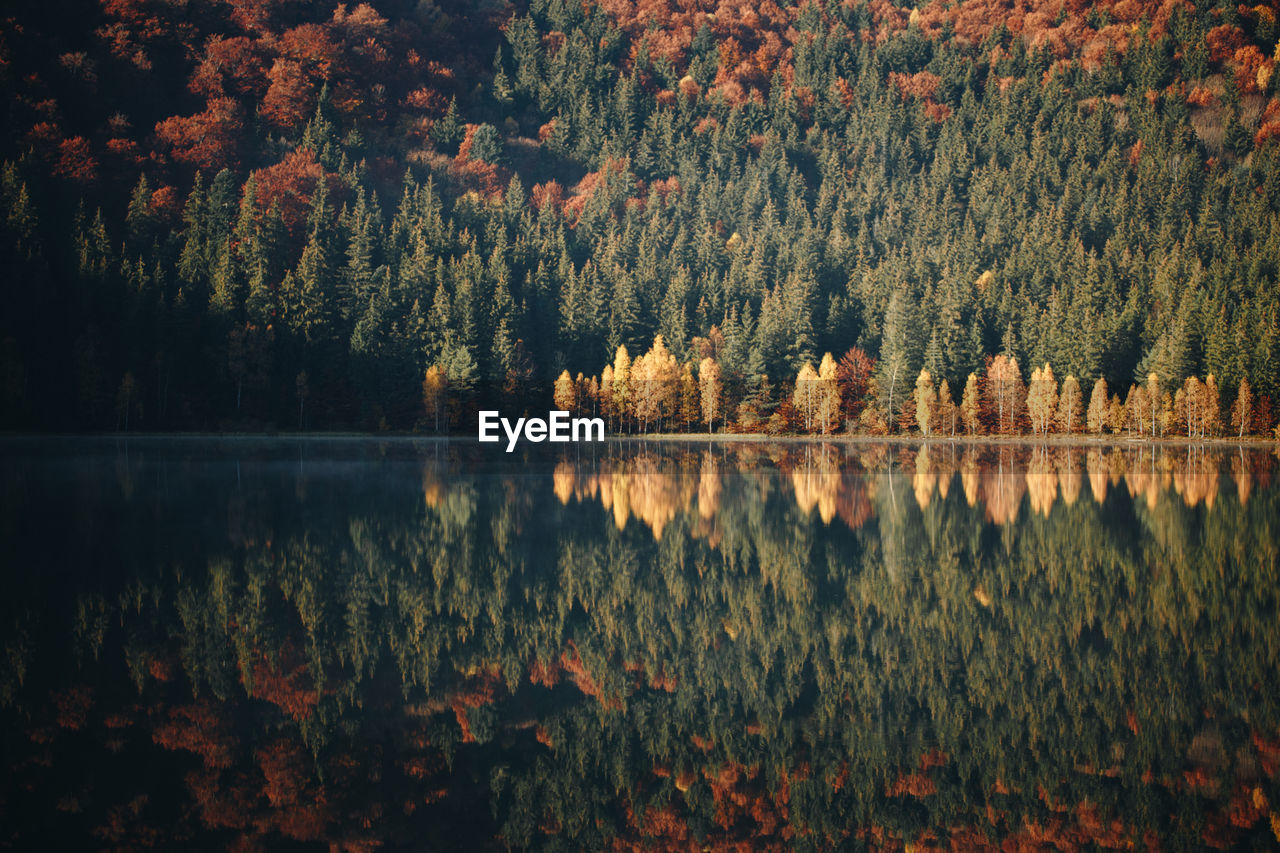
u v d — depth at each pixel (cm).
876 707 2136
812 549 4003
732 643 2612
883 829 1594
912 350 12712
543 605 2998
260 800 1616
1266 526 4638
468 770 1781
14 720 1934
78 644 2466
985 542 4188
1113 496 5894
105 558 3541
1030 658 2484
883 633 2730
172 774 1706
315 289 11781
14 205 11144
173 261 12319
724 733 1988
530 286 13812
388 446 9962
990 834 1576
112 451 8581
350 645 2533
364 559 3659
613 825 1590
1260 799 1703
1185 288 13450
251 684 2194
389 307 12100
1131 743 1947
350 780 1717
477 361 12062
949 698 2198
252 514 4741
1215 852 1523
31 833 1462
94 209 13812
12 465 7162
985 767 1842
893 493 6003
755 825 1602
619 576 3447
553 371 12888
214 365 11156
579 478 6856
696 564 3662
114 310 10925
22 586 3105
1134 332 12888
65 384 10494
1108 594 3200
